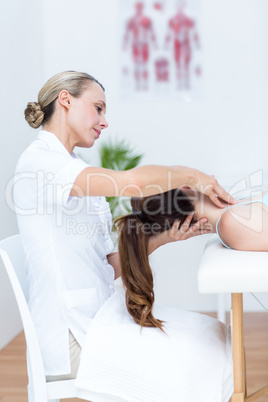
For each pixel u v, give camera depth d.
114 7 3.84
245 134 3.84
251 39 3.77
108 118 3.90
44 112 1.58
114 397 1.31
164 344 1.31
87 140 1.60
